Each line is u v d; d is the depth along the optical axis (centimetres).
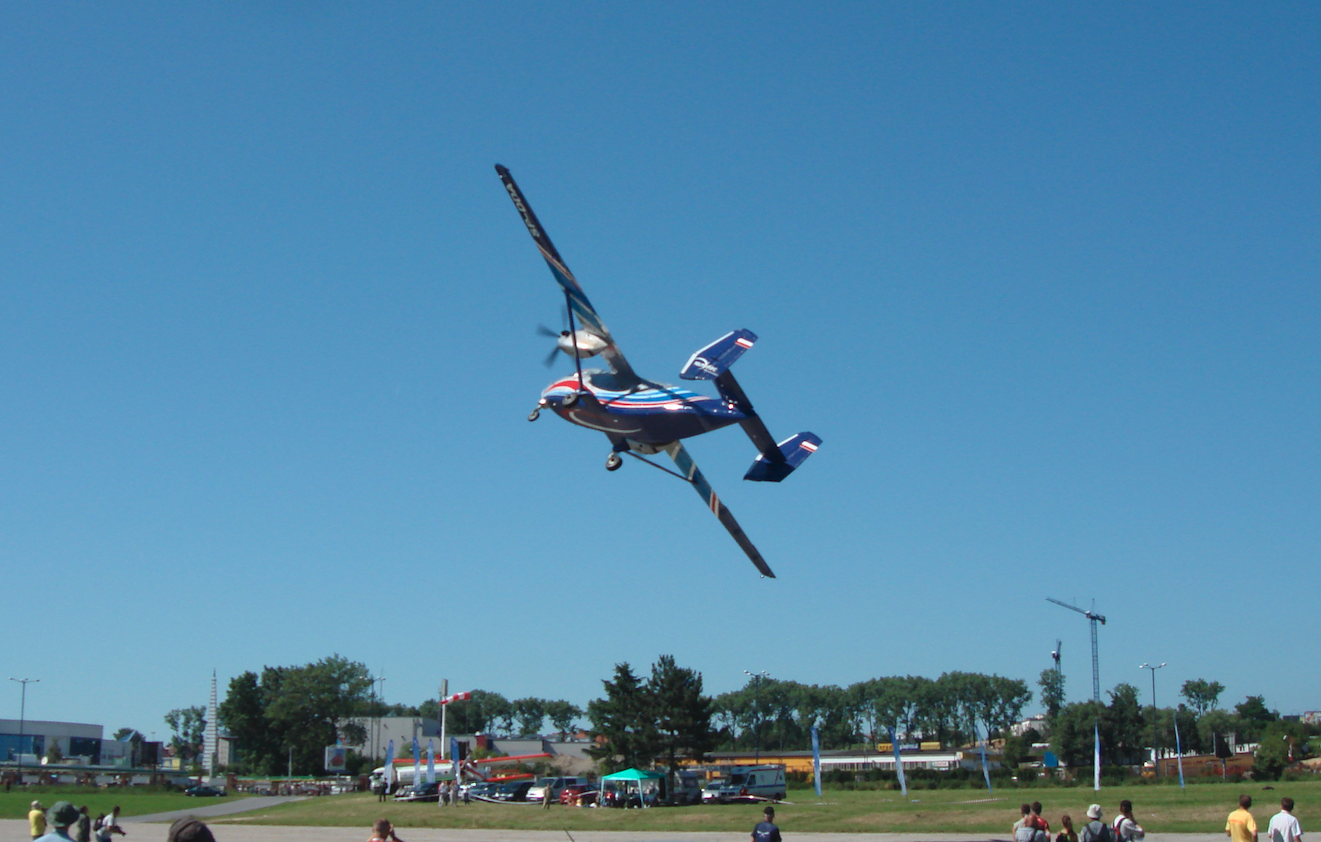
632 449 2958
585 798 7269
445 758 10138
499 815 6112
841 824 4938
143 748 16350
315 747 14812
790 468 3136
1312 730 17825
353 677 15288
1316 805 4584
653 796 6856
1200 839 3878
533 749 14125
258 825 6184
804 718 19625
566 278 2684
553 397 2953
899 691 19475
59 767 12769
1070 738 12519
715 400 2809
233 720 15175
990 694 19250
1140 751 12550
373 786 8950
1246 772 9750
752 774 7181
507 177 2514
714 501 3011
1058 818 4638
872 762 11431
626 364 2833
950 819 4853
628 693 9844
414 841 4975
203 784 12169
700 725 9444
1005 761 12975
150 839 5062
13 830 5544
